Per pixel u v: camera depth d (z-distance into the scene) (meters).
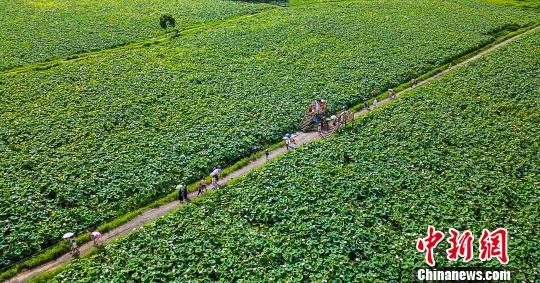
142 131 49.56
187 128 50.25
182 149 46.06
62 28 84.50
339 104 57.06
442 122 51.09
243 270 30.88
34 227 35.19
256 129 50.25
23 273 31.83
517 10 107.06
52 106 54.69
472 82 62.75
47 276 31.08
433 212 36.00
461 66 70.12
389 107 55.44
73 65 67.81
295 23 91.75
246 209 37.06
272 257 31.91
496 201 37.12
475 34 86.69
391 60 72.25
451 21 95.12
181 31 87.00
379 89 62.03
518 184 39.41
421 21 94.75
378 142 47.09
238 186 40.44
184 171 42.94
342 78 64.69
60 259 33.19
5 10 91.81
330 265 31.00
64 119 51.53
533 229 34.00
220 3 108.12
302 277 30.03
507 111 53.97
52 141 46.94
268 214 36.38
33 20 87.50
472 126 50.06
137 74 65.12
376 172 41.56
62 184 40.00
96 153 44.97
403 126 50.25
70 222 36.06
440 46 79.38
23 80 61.81
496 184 39.41
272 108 54.97
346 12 101.38
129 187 40.25
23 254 33.03
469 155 44.34
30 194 38.50
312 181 40.41
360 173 41.56
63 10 95.12
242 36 83.06
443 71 70.06
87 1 103.00
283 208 37.16
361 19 95.50
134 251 32.81
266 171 42.25
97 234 33.88
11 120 50.88
